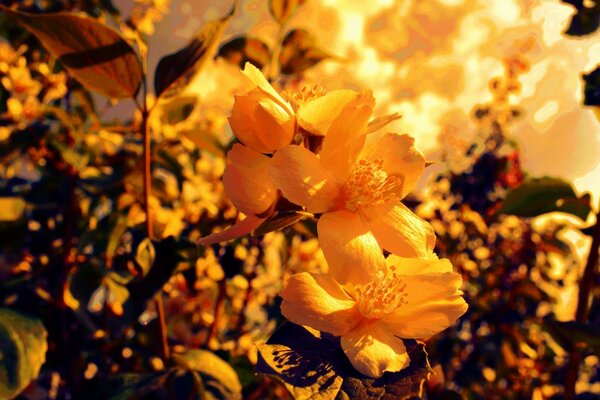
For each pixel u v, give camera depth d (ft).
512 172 1.59
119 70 0.57
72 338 0.90
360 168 0.39
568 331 0.65
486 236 1.64
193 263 0.60
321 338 0.36
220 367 0.61
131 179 0.94
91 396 0.78
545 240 1.52
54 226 1.00
